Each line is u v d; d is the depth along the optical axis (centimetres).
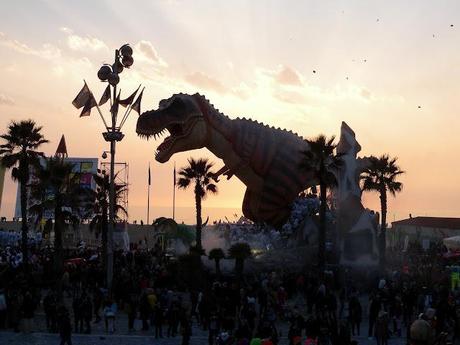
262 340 1244
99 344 1925
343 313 2448
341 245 4028
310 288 2547
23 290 2306
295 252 4128
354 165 4262
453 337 1984
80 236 6481
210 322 1880
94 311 2503
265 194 4003
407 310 2358
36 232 6200
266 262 3891
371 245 4000
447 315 2047
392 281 3084
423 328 559
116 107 3062
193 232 6141
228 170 3991
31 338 1980
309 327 1614
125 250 4969
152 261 3797
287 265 3841
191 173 4734
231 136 3866
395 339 2172
